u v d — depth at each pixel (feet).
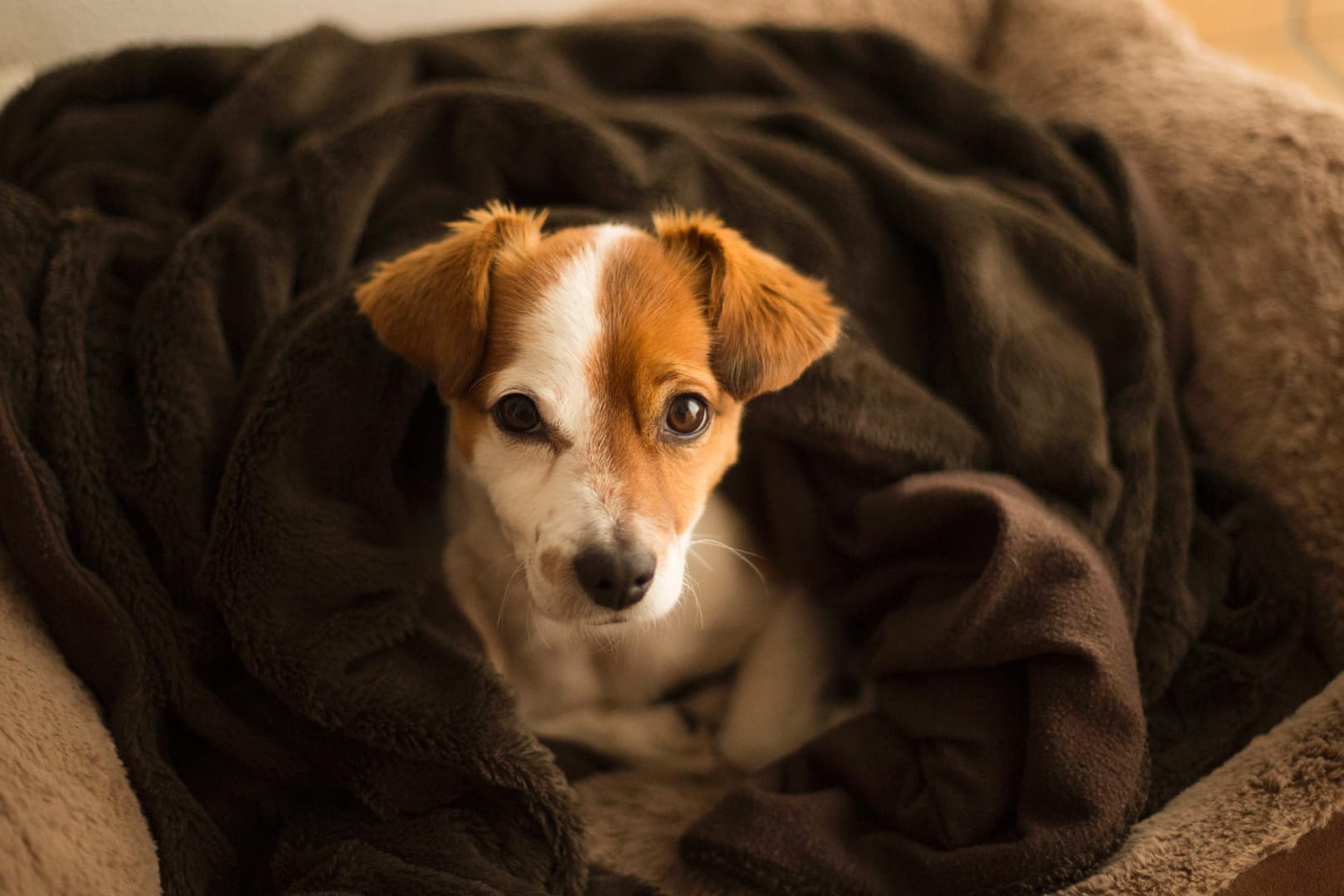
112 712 1.75
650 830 1.85
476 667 1.75
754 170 2.13
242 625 1.74
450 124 2.10
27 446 1.79
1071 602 1.77
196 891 1.69
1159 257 2.16
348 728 1.71
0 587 1.76
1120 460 2.00
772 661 1.94
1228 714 1.91
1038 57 2.55
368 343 1.85
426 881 1.64
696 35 2.39
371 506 1.86
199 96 2.24
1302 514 2.03
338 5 2.53
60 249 1.90
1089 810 1.70
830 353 1.91
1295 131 2.17
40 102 2.17
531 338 1.66
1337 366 2.03
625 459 1.65
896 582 1.93
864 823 1.81
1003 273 2.06
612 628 1.85
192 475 1.82
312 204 2.01
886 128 2.35
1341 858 1.69
